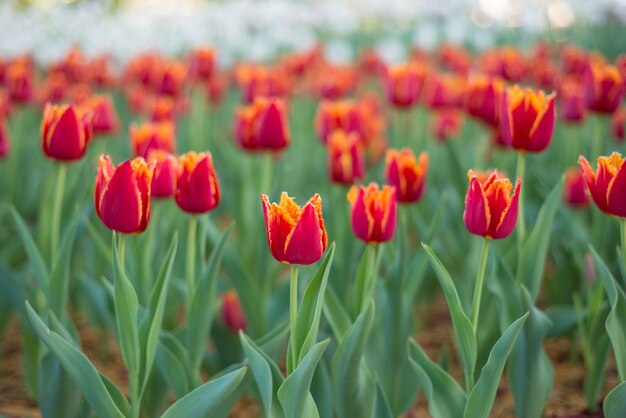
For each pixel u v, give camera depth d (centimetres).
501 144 167
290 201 119
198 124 217
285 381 120
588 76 159
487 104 165
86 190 156
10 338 178
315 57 266
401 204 143
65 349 124
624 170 123
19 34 333
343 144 152
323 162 220
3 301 156
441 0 419
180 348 139
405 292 147
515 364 138
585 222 180
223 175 223
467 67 247
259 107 161
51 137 140
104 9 432
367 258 133
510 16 426
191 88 265
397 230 143
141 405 144
